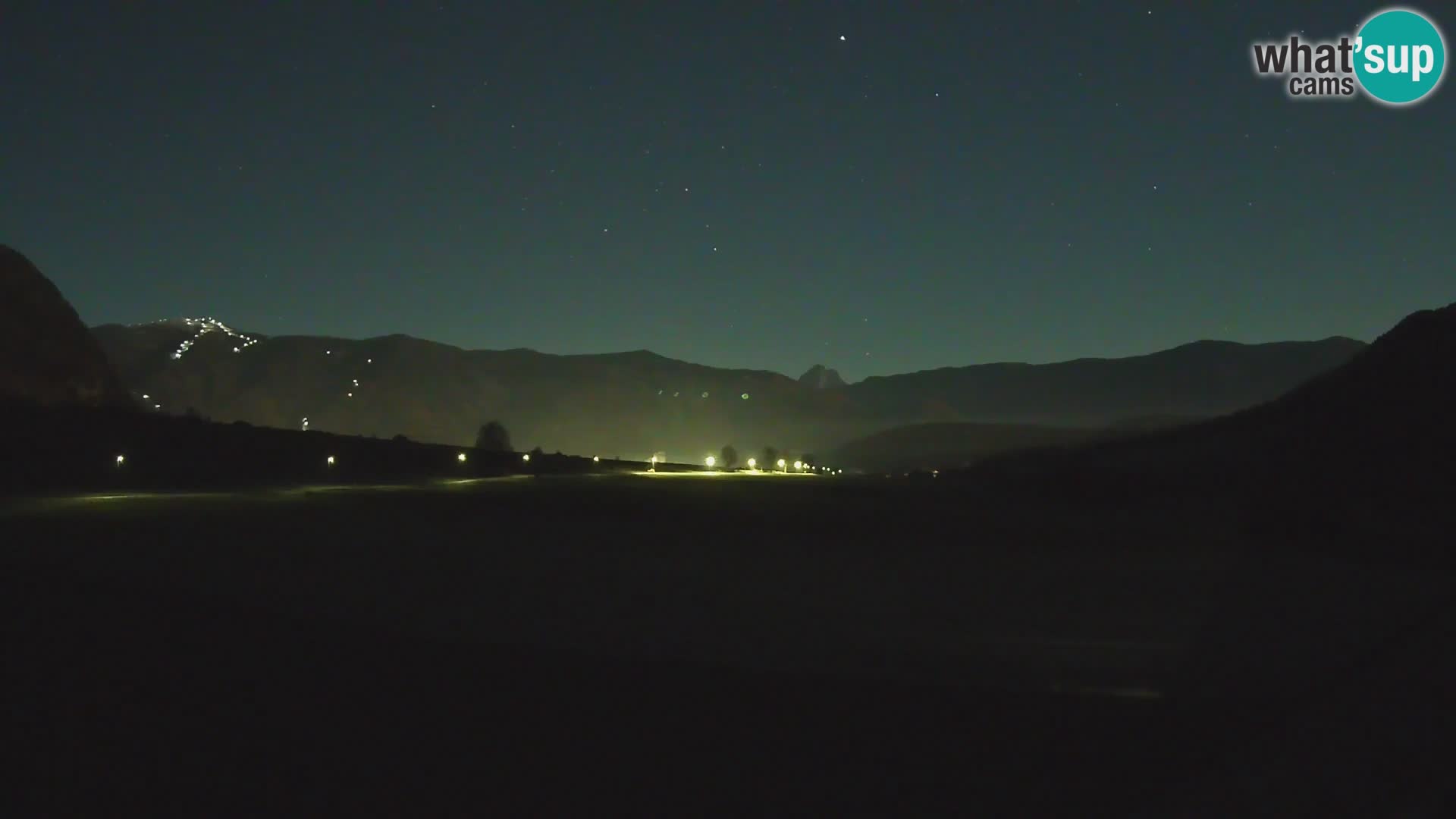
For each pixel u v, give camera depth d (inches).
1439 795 200.1
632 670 290.0
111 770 212.8
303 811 196.9
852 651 318.0
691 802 202.7
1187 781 212.2
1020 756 226.7
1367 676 275.0
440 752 226.5
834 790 209.3
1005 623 359.9
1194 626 349.1
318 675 278.8
